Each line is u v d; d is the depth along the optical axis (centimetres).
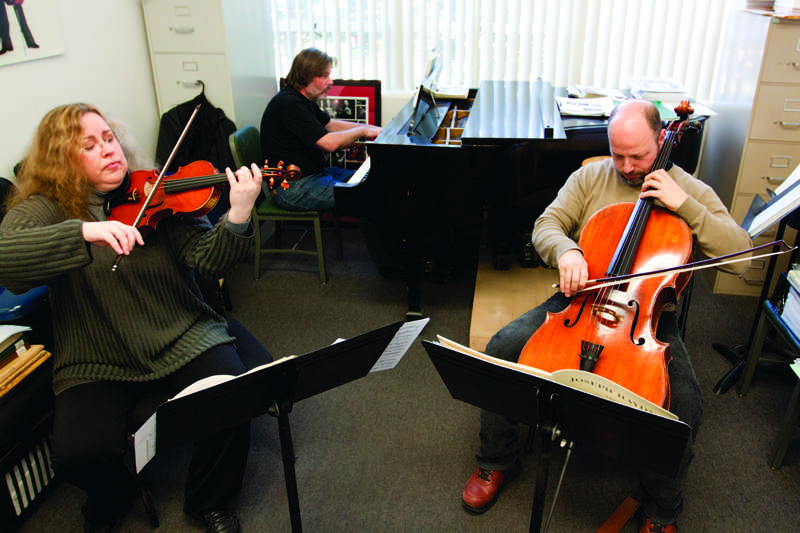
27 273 162
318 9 381
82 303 180
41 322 221
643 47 364
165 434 145
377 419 239
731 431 230
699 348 277
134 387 189
